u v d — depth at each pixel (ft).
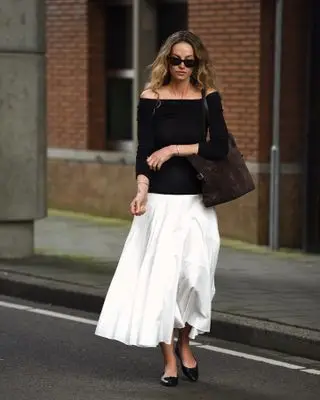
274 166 51.19
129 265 28.76
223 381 29.89
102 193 61.31
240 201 53.47
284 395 28.60
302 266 46.70
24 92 46.98
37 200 47.44
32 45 46.80
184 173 28.66
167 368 29.19
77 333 35.70
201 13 55.36
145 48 60.03
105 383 29.35
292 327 33.94
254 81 53.01
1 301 41.63
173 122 28.55
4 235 47.42
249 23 53.01
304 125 51.37
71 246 51.06
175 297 28.30
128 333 28.40
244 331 34.47
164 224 28.53
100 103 62.64
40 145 47.55
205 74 28.73
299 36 51.26
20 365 31.27
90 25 62.13
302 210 51.62
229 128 54.24
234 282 42.27
